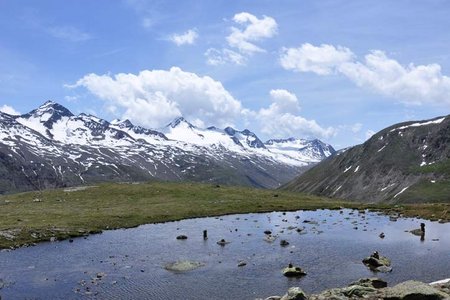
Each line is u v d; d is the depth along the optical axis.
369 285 41.38
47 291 44.19
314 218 100.31
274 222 94.06
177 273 50.59
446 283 39.94
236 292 43.09
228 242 69.88
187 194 144.62
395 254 58.66
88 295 42.81
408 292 34.78
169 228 86.94
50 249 65.50
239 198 140.38
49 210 108.56
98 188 154.38
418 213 104.00
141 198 135.50
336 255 58.81
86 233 79.69
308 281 46.59
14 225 82.81
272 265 53.78
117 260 57.75
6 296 42.72
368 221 93.56
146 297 42.03
